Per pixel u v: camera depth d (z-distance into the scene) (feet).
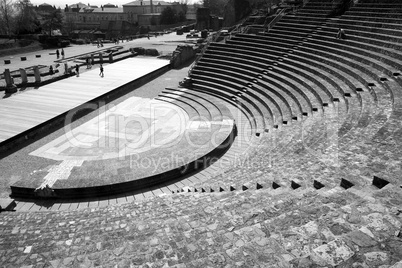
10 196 48.06
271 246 19.81
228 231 24.41
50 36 207.41
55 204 46.44
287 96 73.51
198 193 38.93
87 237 28.09
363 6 96.89
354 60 70.28
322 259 17.20
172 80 117.91
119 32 330.75
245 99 84.33
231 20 170.40
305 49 89.51
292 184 32.35
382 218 20.31
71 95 91.15
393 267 15.79
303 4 122.93
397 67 57.77
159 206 35.73
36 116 74.33
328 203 24.80
